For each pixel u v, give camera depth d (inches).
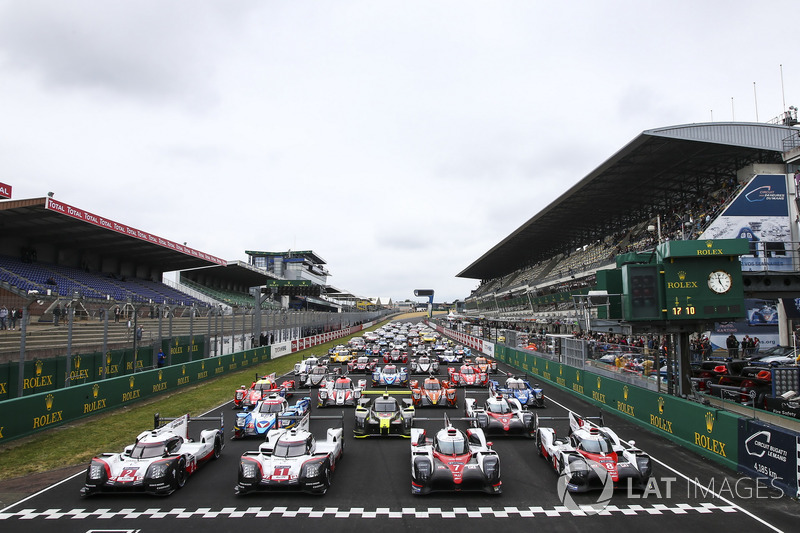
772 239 1161.4
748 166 1304.1
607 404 850.8
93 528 373.4
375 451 599.8
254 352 1637.6
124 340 1182.9
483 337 2390.5
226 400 962.1
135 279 2009.1
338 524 379.6
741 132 1273.4
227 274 2834.6
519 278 3533.5
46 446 615.5
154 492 434.9
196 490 458.9
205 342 1395.2
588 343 1026.1
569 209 2100.1
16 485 475.2
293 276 3939.5
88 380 906.7
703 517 393.7
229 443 647.8
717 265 637.9
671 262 636.1
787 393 665.0
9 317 1029.2
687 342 675.4
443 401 883.4
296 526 375.9
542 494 445.1
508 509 410.6
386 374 1170.6
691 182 1700.3
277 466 446.0
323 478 445.1
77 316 1156.5
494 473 442.0
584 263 2299.5
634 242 1854.1
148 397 975.0
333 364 1648.6
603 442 480.7
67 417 738.8
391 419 669.9
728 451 526.0
